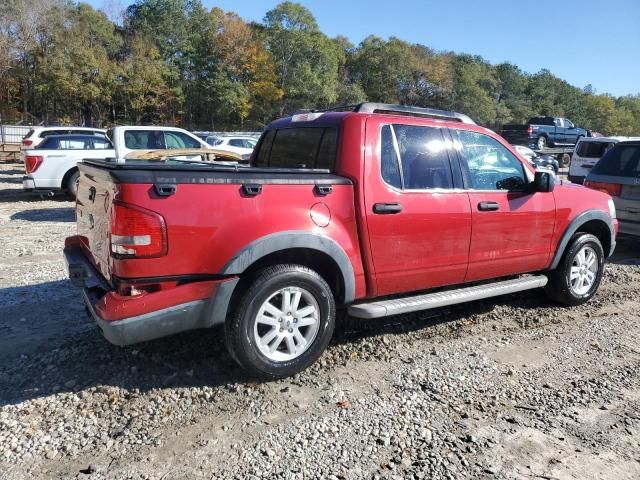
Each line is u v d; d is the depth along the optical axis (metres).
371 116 4.01
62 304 5.27
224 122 68.31
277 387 3.64
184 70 65.50
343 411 3.35
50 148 12.88
